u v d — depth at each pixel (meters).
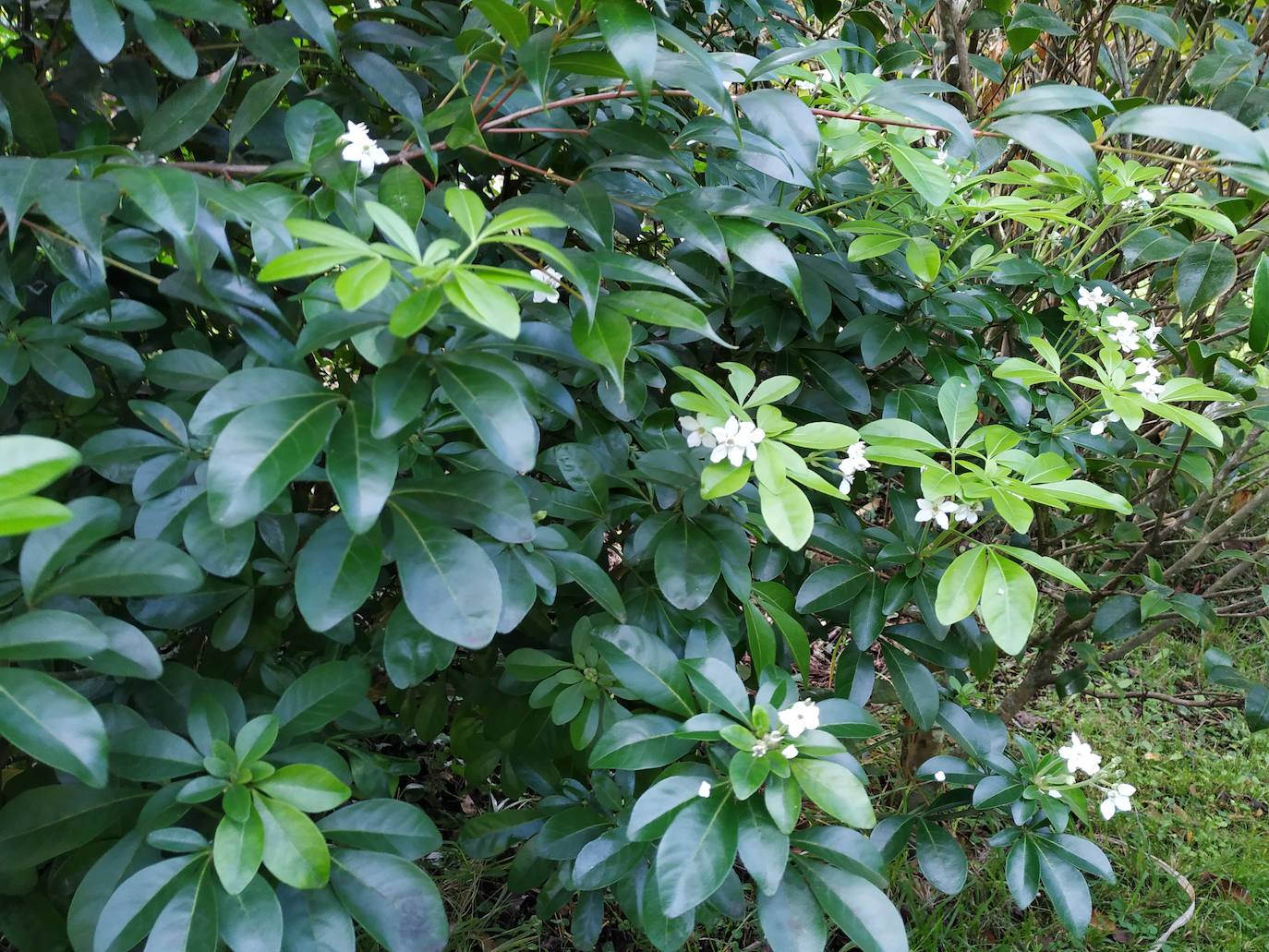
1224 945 2.36
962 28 2.24
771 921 1.27
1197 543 2.43
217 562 1.11
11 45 1.44
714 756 1.40
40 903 1.24
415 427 1.14
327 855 1.05
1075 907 1.60
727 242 1.28
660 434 1.69
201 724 1.16
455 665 1.94
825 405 1.95
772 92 1.25
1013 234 2.60
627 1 1.00
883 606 1.70
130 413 1.52
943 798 1.85
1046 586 2.64
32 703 0.88
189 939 1.00
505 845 1.77
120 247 1.16
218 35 1.59
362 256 0.86
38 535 0.94
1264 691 2.05
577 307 1.12
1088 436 1.92
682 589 1.44
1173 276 2.16
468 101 1.15
